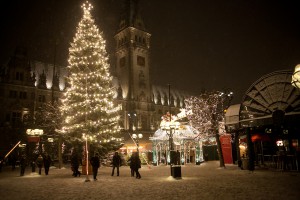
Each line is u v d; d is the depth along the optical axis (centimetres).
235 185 1532
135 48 10638
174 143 3781
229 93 3350
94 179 1988
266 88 2247
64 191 1473
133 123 9862
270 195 1190
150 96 10888
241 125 2458
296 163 2316
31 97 7731
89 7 3441
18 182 1952
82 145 3256
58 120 4800
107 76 3434
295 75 1692
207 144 4578
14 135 5362
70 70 3328
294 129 2467
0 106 7100
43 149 4859
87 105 3159
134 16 10994
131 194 1324
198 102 4044
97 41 3375
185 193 1312
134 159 2130
